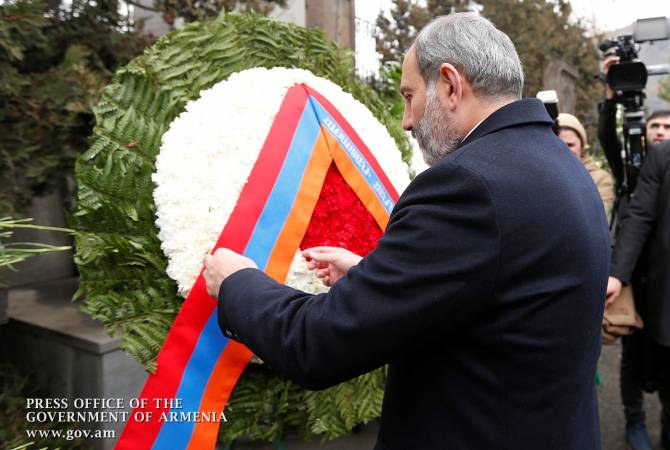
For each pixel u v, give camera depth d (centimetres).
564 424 98
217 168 144
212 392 139
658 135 311
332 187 159
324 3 306
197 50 161
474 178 91
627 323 239
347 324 94
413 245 92
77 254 134
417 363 103
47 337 252
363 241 160
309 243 153
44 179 246
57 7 261
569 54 947
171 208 141
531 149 99
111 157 141
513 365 94
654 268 239
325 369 97
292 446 206
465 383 97
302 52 183
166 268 143
